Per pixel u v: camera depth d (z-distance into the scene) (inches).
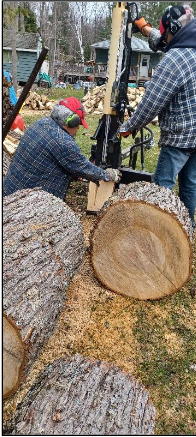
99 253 130.6
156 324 125.3
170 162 146.7
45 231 115.7
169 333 122.6
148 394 92.7
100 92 561.9
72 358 97.3
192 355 115.3
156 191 133.7
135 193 131.6
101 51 1047.0
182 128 140.3
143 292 132.3
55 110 146.6
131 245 127.3
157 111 138.8
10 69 894.4
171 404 100.3
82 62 1253.1
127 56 160.1
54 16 1051.3
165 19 138.8
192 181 154.9
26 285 98.0
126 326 123.0
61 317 123.0
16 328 89.3
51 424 79.2
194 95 136.7
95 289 135.5
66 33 1449.3
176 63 133.7
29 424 79.7
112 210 125.0
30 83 142.5
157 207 121.0
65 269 116.6
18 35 919.0
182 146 142.4
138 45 1001.5
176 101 138.6
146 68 1018.7
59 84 1010.1
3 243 103.9
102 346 115.4
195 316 130.5
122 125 146.8
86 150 304.7
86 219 182.7
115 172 158.6
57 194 152.3
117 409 83.4
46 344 113.4
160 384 105.3
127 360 111.7
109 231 127.4
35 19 1082.7
